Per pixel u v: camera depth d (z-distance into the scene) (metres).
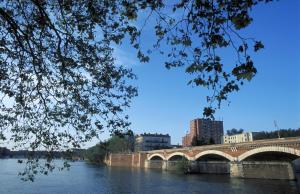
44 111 14.27
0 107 14.06
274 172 82.38
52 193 56.34
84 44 13.48
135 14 10.95
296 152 68.25
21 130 14.23
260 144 78.31
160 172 116.56
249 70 8.23
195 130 197.25
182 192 58.12
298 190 57.56
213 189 61.62
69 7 12.54
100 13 12.63
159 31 11.33
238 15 8.36
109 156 193.25
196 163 111.00
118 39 13.23
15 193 55.00
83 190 61.12
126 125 14.80
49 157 14.45
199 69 9.82
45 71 13.50
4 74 13.33
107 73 14.38
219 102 9.67
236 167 87.75
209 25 9.39
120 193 57.59
